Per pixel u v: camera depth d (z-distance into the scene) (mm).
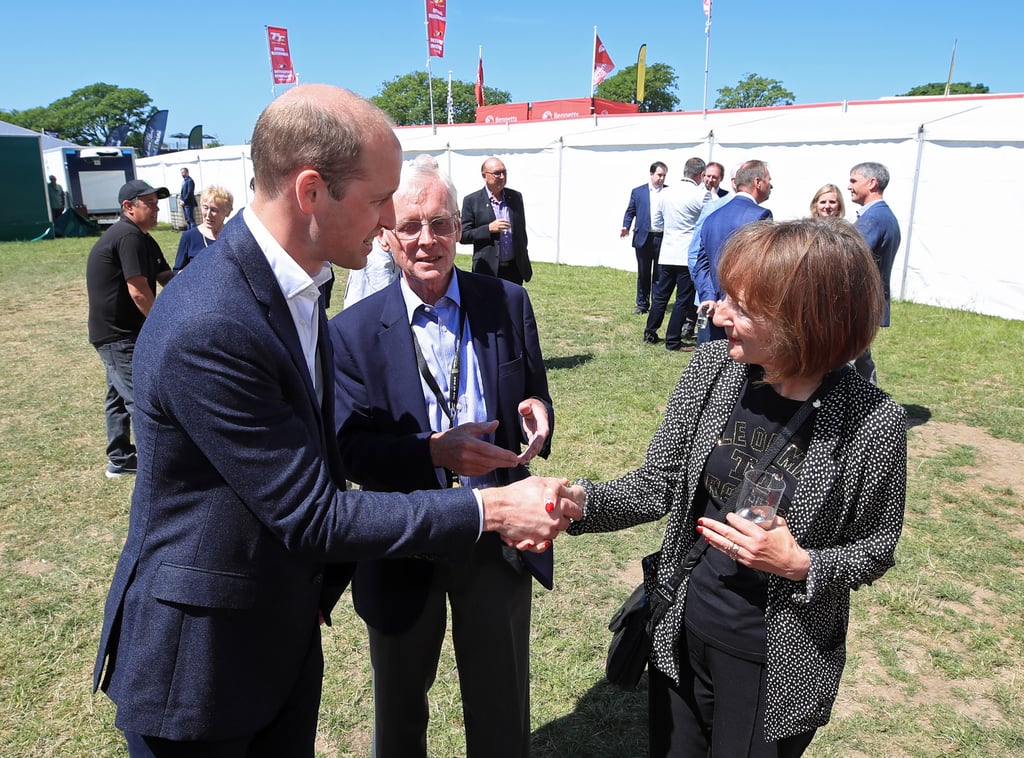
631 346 8180
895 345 8047
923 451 5160
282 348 1327
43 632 3150
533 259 15680
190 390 1223
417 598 1879
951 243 9859
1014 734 2564
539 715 2711
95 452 5184
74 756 2500
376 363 1922
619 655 1784
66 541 3922
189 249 5543
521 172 15391
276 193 1317
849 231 1395
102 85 96625
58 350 8242
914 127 9883
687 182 7594
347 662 3043
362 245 1416
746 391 1585
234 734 1408
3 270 14836
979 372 7051
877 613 3270
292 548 1311
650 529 4109
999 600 3369
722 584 1576
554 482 1558
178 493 1311
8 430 5609
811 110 15891
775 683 1500
